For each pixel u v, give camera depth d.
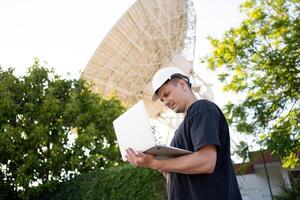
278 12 14.54
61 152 12.14
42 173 12.05
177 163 2.50
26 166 11.58
